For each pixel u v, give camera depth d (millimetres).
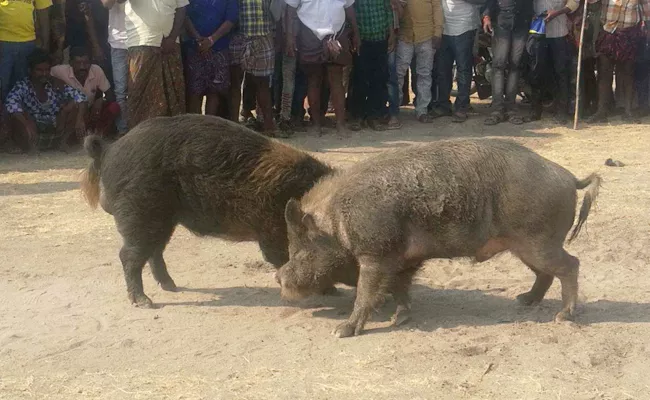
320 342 6309
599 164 9484
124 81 10289
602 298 6812
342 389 5828
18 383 5934
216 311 6719
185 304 6824
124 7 10047
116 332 6449
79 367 6086
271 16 10273
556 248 6367
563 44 10992
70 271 7285
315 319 6613
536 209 6266
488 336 6320
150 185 6625
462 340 6285
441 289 7047
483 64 11977
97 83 10414
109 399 5781
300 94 10875
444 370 5980
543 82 11297
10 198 8719
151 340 6352
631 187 8758
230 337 6379
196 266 7422
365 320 6387
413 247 6348
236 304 6824
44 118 10086
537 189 6258
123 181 6652
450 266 7387
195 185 6625
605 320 6504
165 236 6750
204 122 6668
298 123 10961
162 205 6668
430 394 5781
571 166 9445
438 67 11328
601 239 7684
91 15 10469
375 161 6410
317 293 6582
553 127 11023
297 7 10258
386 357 6113
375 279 6340
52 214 8352
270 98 10484
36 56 9984
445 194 6250
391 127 10984
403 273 6477
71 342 6336
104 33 10609
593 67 11445
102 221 8195
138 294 6785
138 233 6688
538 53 11016
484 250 6453
